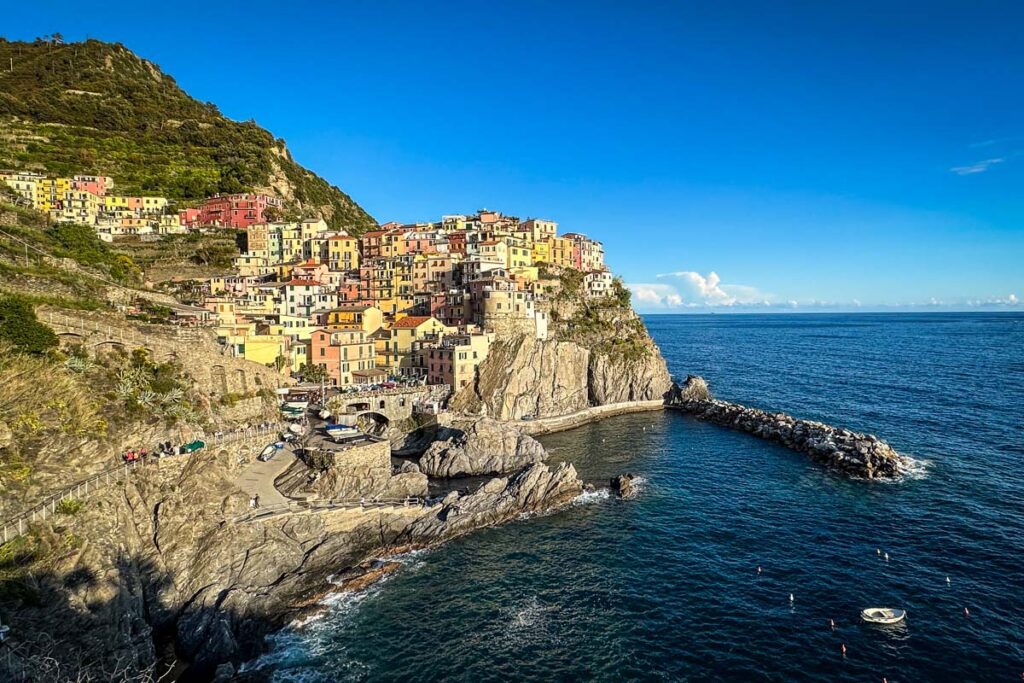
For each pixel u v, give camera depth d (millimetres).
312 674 44281
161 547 50656
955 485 80000
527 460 92438
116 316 73812
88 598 40656
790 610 51969
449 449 90188
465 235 183375
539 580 57812
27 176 156875
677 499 78625
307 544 58750
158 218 177250
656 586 56469
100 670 38438
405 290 160500
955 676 43062
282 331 117062
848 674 43594
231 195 192500
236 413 75375
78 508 44750
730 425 123125
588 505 76625
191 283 142750
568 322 150625
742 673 43969
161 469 55438
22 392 48500
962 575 56625
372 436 77562
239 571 52625
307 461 70250
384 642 48094
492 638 48719
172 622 48375
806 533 67125
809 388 168125
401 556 62281
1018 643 46406
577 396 136500
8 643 34469
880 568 58500
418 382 118688
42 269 84062
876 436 107688
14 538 39188
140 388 62219
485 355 125500
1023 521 68062
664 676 43844
